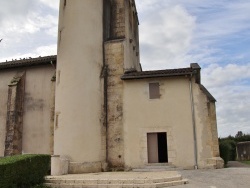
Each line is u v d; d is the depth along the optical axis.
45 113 19.58
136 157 16.39
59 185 10.72
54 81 19.17
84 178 11.36
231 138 37.41
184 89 16.64
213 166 15.27
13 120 19.39
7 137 19.27
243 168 15.21
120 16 19.67
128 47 19.94
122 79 17.41
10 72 21.47
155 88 17.06
